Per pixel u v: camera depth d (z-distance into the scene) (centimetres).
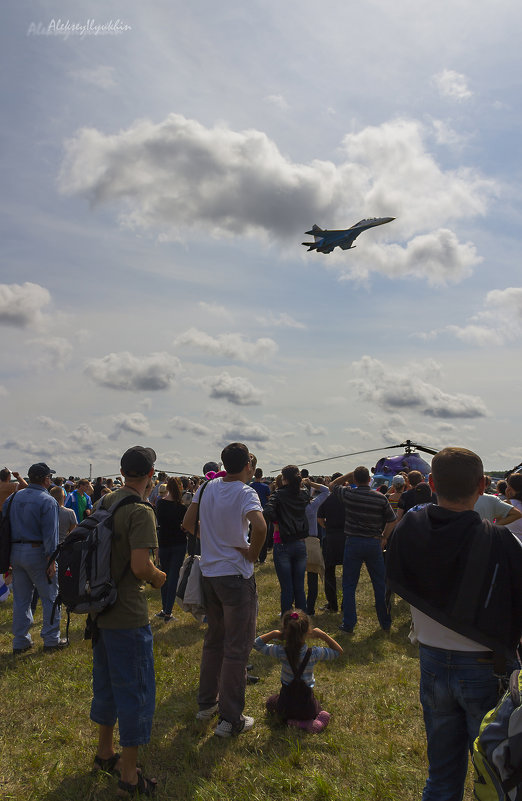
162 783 364
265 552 1352
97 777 368
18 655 636
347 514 753
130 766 343
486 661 243
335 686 547
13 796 348
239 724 433
